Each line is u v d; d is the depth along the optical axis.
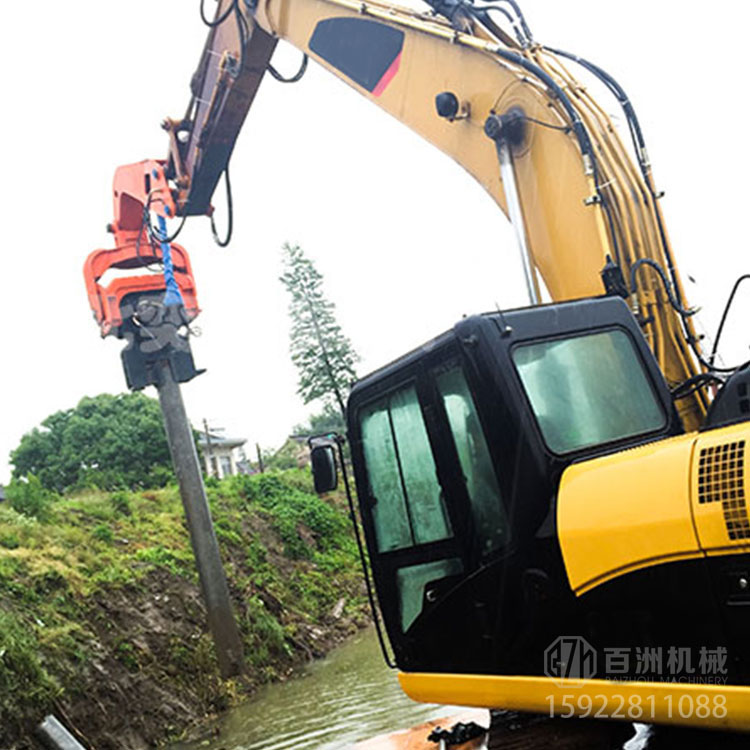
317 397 36.53
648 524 3.18
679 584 3.11
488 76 5.34
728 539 2.94
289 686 13.73
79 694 11.46
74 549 15.57
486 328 3.78
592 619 3.43
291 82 8.15
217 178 10.52
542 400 3.78
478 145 5.50
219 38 8.97
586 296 4.91
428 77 5.80
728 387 3.57
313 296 36.69
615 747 3.58
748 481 2.91
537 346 3.90
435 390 4.01
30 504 16.95
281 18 7.28
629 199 4.76
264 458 50.31
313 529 24.66
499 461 3.67
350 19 6.43
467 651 4.02
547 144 5.01
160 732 11.84
